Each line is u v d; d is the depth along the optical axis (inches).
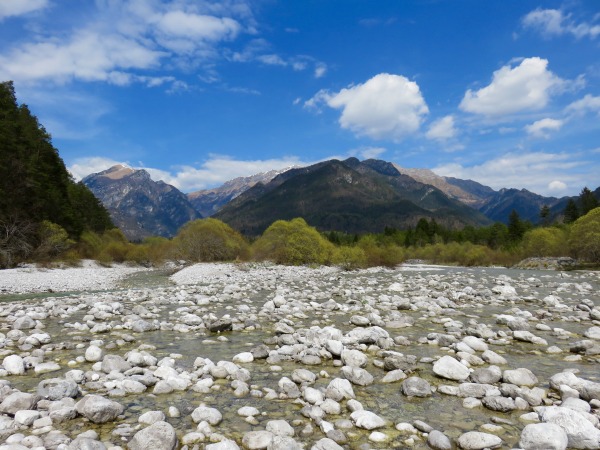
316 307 566.9
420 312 519.8
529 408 209.9
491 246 4074.8
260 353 315.6
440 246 3093.0
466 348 319.9
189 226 2089.1
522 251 2498.8
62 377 260.1
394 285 819.4
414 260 3191.4
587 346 318.7
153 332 411.8
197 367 287.9
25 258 1785.2
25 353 318.7
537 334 387.9
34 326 425.7
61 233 1978.3
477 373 255.0
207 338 384.5
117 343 354.9
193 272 1434.5
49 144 2421.3
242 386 241.0
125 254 2518.5
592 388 215.6
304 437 179.6
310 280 1099.9
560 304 564.4
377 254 1937.7
